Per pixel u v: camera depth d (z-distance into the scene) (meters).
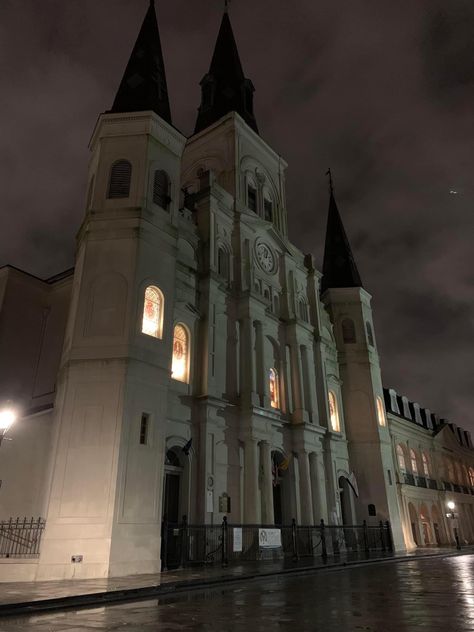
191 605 9.14
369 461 32.12
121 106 22.22
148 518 15.42
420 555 24.00
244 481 22.16
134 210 19.20
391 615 7.64
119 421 15.62
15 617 7.98
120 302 17.67
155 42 25.19
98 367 16.55
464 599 9.23
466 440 56.19
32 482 17.03
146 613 8.23
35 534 14.73
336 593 10.73
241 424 23.03
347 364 35.31
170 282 19.56
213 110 33.91
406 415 43.62
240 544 19.86
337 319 36.81
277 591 11.27
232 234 27.11
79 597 9.66
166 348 18.33
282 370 27.78
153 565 14.96
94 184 20.30
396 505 32.28
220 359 23.00
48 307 23.91
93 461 15.16
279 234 31.95
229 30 38.12
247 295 25.38
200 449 20.39
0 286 22.77
